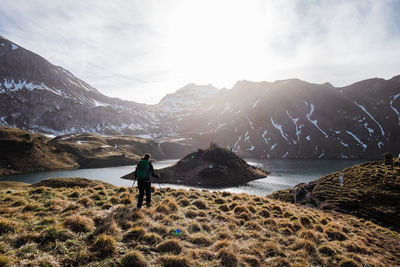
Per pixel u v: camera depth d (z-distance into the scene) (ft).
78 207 32.07
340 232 37.45
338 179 139.95
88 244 20.45
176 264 19.19
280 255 24.99
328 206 104.12
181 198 47.39
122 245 21.24
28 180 327.67
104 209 33.24
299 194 138.41
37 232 21.17
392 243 45.78
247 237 29.25
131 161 628.28
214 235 27.99
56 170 452.35
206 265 19.83
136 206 34.58
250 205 46.42
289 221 38.60
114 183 314.96
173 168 400.06
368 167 143.84
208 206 43.04
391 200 93.04
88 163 537.24
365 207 93.04
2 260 15.51
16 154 442.91
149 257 19.86
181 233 26.27
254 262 22.09
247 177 363.15
